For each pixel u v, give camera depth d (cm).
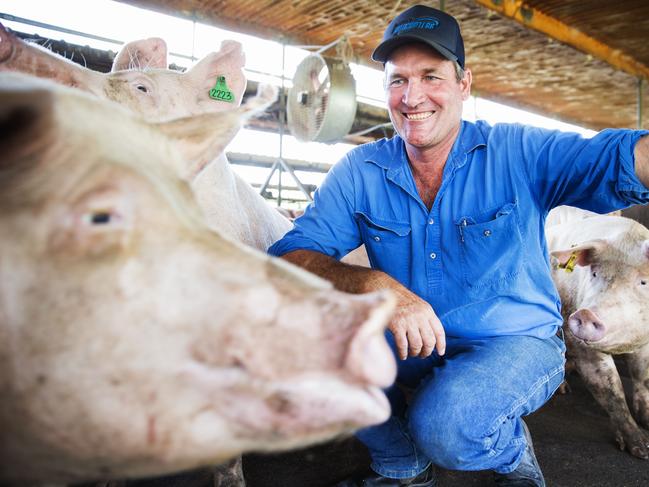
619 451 276
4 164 77
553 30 632
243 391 75
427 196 216
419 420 180
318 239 216
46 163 78
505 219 198
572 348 322
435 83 198
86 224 76
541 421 317
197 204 95
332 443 276
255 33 588
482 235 199
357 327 71
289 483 237
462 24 624
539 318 205
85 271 75
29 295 75
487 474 244
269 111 554
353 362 71
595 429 306
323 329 74
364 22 587
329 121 384
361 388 75
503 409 179
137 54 296
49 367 76
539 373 190
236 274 78
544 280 208
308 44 634
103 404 76
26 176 77
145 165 88
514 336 201
